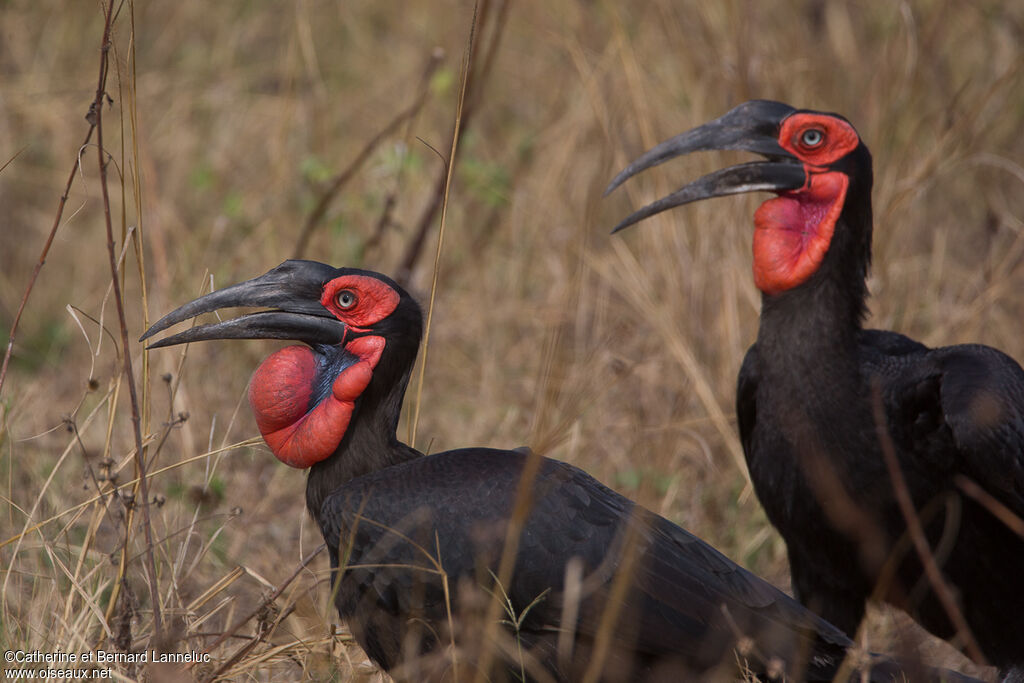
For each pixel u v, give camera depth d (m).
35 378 12.41
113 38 8.02
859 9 16.08
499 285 13.47
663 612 6.95
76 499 9.99
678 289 12.15
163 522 9.34
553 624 7.06
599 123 13.69
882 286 12.05
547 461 7.53
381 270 13.40
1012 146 14.95
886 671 7.21
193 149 15.57
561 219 13.55
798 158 8.51
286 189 14.66
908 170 13.25
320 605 8.95
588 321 12.31
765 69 14.27
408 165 12.86
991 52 15.75
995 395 7.80
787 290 8.42
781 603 7.11
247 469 10.91
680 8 14.67
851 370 8.20
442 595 7.15
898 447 8.09
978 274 12.88
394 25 17.97
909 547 8.09
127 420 11.28
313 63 15.57
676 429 10.64
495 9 16.23
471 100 12.53
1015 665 8.30
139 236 8.12
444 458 7.50
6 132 15.00
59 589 8.38
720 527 10.59
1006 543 8.06
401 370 7.72
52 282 14.26
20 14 16.31
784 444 8.36
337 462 7.72
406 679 7.35
